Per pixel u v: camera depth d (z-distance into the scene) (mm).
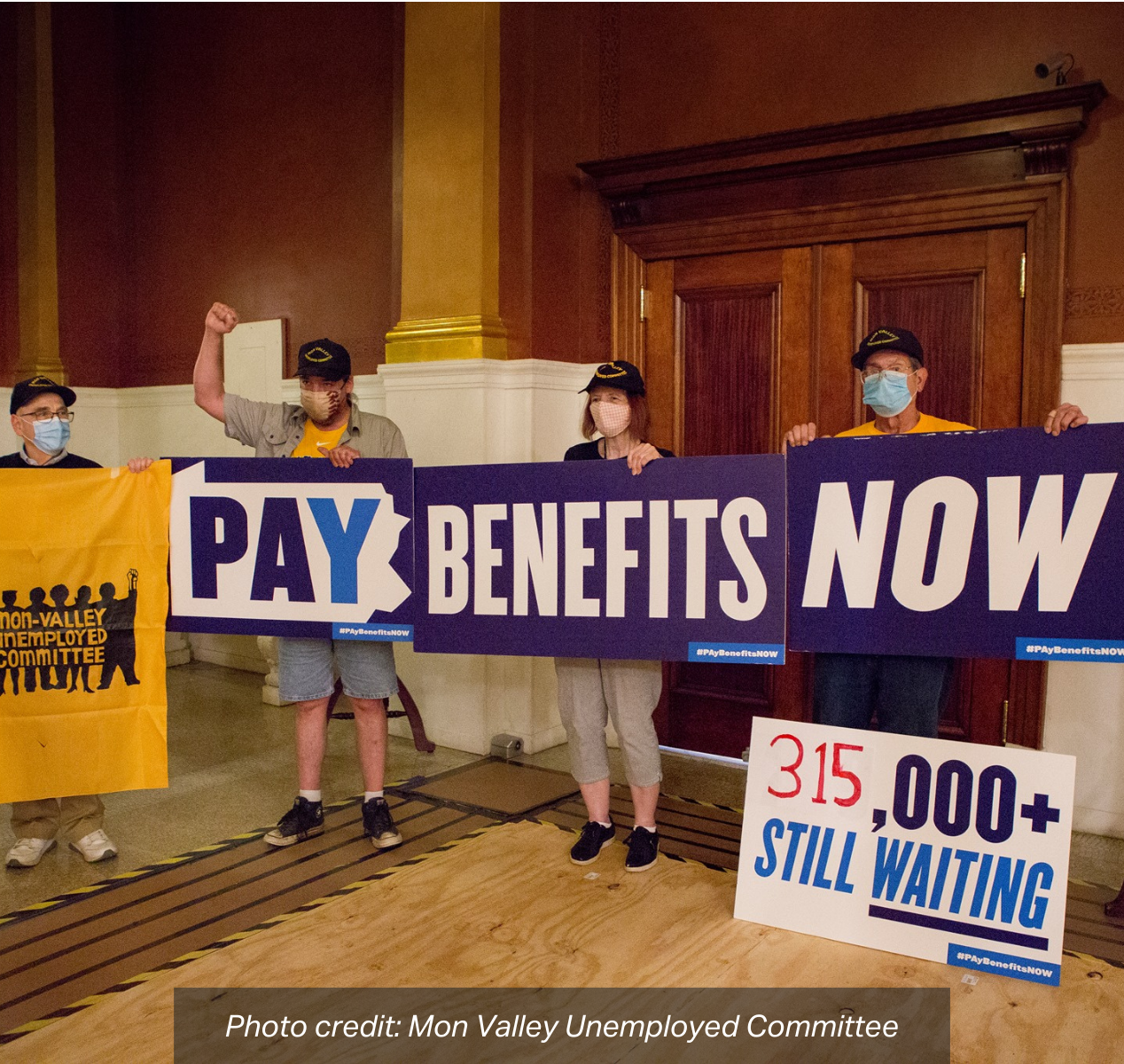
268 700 4934
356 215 4762
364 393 4738
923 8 3438
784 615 2602
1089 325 3236
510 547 2816
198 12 5391
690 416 4059
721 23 3871
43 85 5465
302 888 2797
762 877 2547
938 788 2387
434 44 4066
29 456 2975
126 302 5906
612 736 4332
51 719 2877
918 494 2475
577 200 4285
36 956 2412
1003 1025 2082
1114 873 2949
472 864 2916
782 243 3766
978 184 3377
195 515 2986
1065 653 2385
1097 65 3156
